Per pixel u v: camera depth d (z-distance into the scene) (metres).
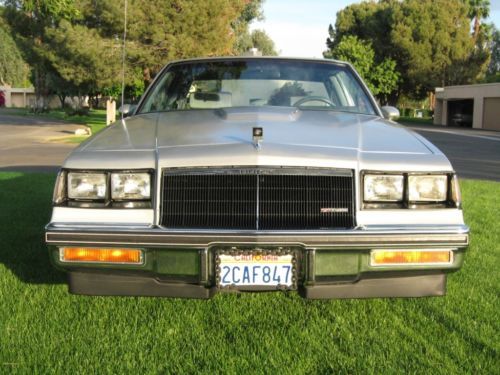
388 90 55.12
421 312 3.68
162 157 3.10
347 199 3.04
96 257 3.02
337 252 2.97
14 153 15.65
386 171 3.08
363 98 4.63
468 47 53.38
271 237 2.91
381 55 56.75
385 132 3.62
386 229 2.98
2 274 4.29
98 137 3.56
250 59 4.92
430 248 3.00
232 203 3.02
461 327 3.44
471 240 5.49
